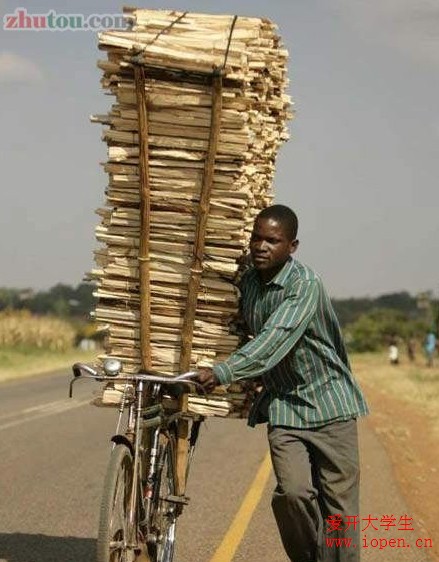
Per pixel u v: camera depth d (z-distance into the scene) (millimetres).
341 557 5543
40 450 13000
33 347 43188
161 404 5426
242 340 5707
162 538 5602
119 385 5602
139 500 5230
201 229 5383
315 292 5281
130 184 5434
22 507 8875
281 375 5445
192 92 5309
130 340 5590
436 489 10531
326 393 5414
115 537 4996
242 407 5699
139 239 5477
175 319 5523
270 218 5312
